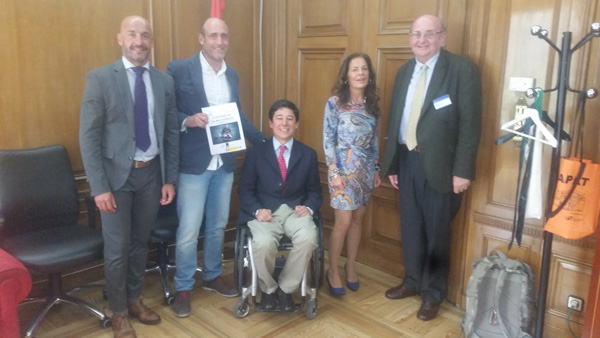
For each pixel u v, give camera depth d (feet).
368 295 9.23
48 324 8.00
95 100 6.67
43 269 7.10
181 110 8.19
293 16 11.14
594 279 6.15
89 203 8.57
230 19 10.93
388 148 8.46
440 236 8.21
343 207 8.36
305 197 8.66
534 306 7.48
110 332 7.81
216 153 8.07
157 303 8.83
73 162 8.96
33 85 8.27
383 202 10.11
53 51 8.41
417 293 9.27
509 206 7.93
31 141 8.36
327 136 8.39
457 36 8.38
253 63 11.63
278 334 7.80
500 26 7.70
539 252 7.64
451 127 7.63
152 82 7.23
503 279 7.34
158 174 7.57
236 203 11.93
